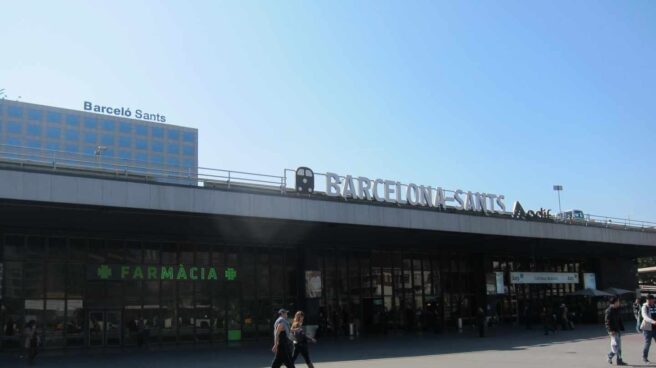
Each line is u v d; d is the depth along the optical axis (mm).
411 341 33438
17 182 22344
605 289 56094
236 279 34812
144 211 25672
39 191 22734
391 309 41500
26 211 25078
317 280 37031
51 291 28906
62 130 116312
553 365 19609
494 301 47344
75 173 23734
